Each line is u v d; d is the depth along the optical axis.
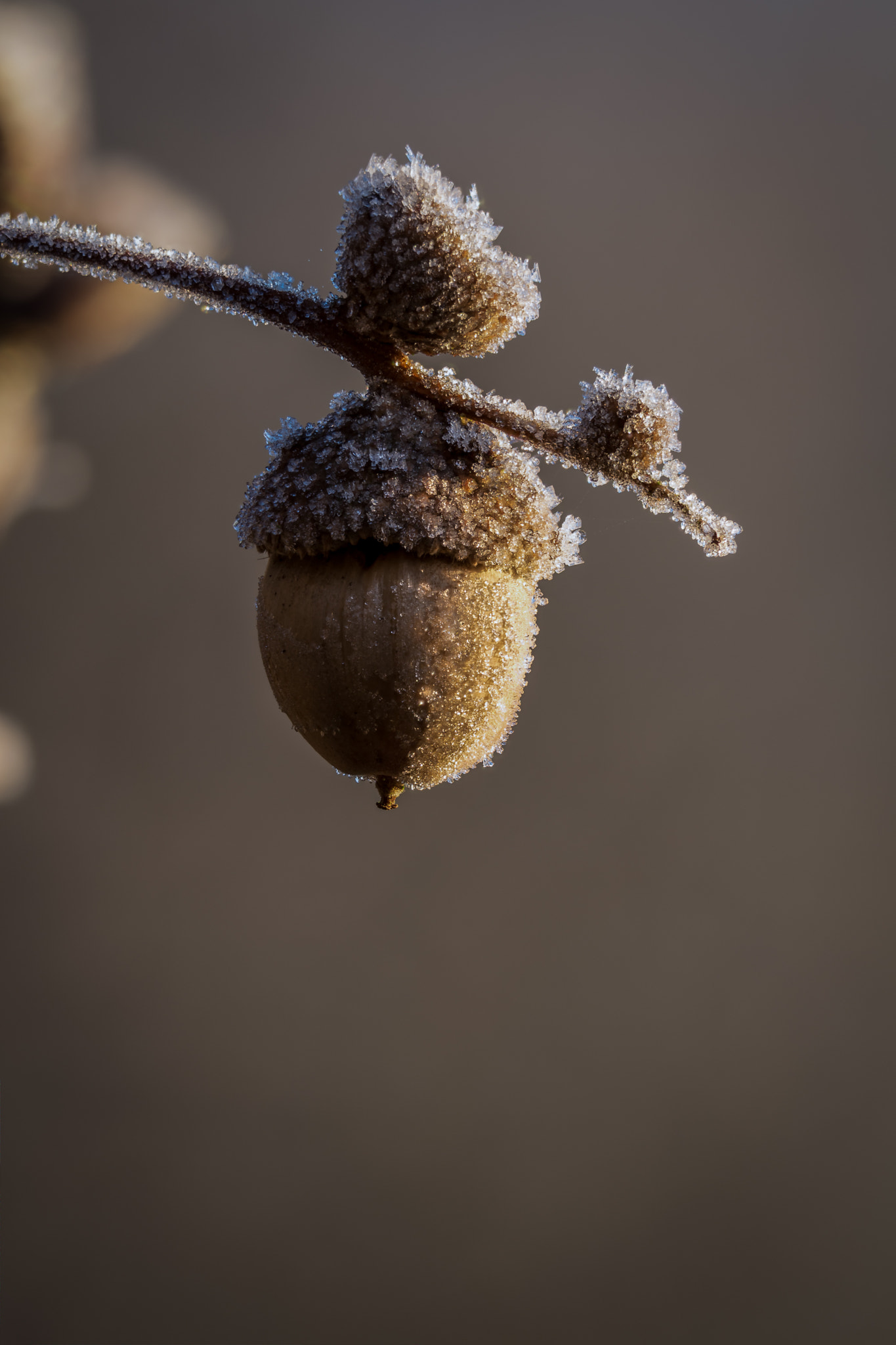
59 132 0.47
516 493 0.30
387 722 0.30
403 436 0.30
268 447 0.30
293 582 0.30
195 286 0.30
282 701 0.30
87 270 0.30
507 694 0.30
